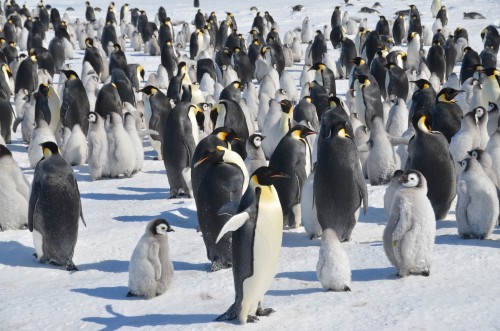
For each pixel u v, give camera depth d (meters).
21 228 19.66
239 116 23.95
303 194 18.02
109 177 26.70
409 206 14.23
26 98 39.53
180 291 14.45
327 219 17.61
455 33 64.88
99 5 119.31
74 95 33.66
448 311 12.27
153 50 69.75
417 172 14.38
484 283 13.82
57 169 16.58
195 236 18.70
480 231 16.83
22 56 56.25
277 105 29.09
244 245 12.07
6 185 19.16
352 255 16.42
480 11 86.12
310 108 30.73
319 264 13.87
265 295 13.90
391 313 12.34
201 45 68.38
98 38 76.88
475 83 36.53
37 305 14.00
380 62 47.94
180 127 22.19
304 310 12.82
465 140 22.34
